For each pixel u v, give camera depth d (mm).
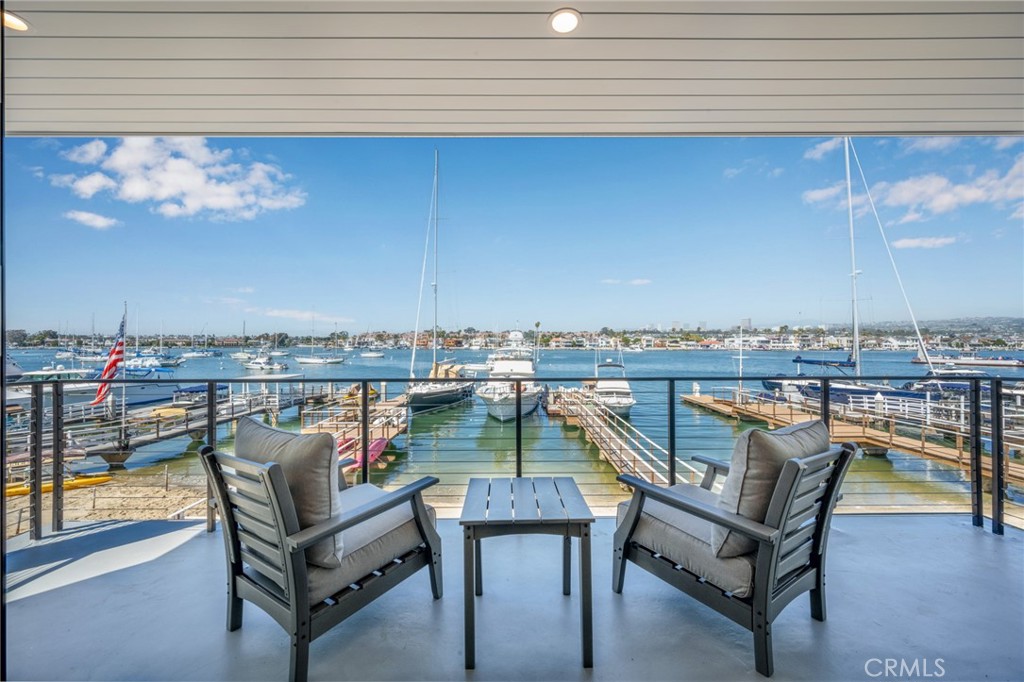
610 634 1611
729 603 1466
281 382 2438
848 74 2035
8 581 1967
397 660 1490
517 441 2582
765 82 2111
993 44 1816
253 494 1443
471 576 1476
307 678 1388
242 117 2389
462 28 1725
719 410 10414
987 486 3008
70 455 5270
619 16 1674
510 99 2240
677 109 2348
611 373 21469
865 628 1639
